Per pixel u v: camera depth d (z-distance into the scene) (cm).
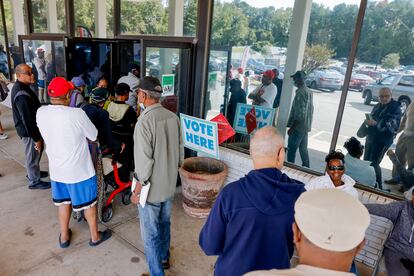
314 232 83
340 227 82
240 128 378
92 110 298
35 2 607
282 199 129
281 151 138
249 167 343
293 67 325
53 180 255
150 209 216
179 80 383
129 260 265
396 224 222
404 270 213
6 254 265
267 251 131
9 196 363
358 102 286
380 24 267
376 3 265
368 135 286
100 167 300
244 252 131
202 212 336
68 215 272
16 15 692
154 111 209
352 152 296
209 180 319
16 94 333
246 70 358
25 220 316
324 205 86
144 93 208
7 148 516
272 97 346
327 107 307
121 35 445
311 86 315
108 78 471
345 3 282
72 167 246
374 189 277
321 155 318
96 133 257
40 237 290
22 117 334
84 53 433
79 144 244
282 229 129
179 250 284
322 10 297
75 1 517
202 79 376
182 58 376
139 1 420
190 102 386
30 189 382
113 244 285
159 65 351
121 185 333
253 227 129
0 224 307
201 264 267
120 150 323
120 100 346
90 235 297
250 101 364
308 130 323
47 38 506
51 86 234
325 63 302
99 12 480
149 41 327
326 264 83
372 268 277
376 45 271
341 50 291
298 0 309
